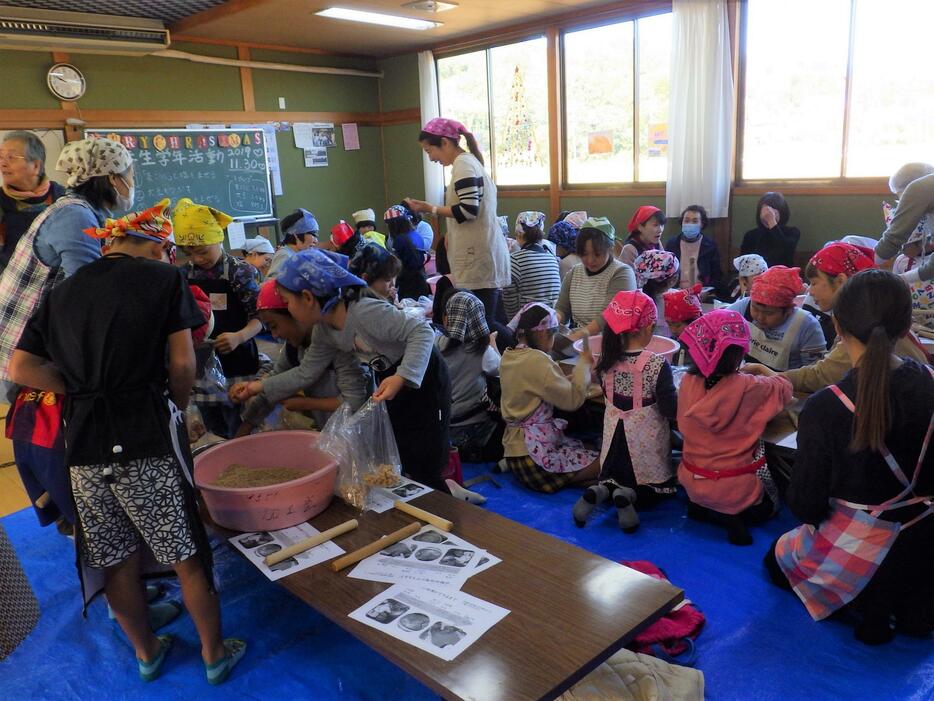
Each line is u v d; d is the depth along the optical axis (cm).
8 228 243
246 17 583
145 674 180
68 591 227
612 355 246
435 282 493
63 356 149
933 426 157
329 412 237
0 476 323
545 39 675
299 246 418
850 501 171
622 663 165
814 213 554
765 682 168
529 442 274
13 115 561
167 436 153
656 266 335
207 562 167
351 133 810
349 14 592
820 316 304
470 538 176
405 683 175
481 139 763
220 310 255
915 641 179
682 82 579
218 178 687
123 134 619
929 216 277
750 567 215
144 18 596
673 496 264
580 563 163
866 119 520
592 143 679
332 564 166
